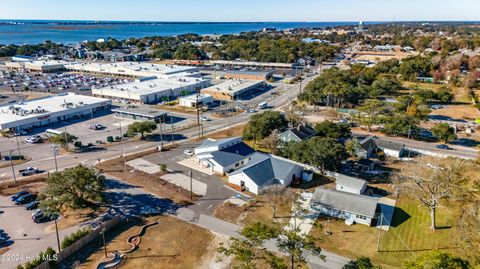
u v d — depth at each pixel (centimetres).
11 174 6806
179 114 11550
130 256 4416
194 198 5928
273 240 4750
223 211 5528
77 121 10644
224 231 4988
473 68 17175
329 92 12056
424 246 4628
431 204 5006
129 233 4909
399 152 7700
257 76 17388
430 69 17462
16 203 5684
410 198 5916
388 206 5662
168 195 6025
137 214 5419
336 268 4206
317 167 7031
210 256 4438
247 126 8969
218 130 9831
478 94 13400
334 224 5162
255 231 3928
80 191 5409
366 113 10688
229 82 15662
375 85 13550
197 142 8812
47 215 4859
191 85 15162
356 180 6028
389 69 18050
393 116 9488
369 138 8112
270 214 5431
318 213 5456
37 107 10950
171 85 14875
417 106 10562
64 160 7569
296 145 7138
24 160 7531
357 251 4538
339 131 8444
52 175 5419
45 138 8956
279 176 6356
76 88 15512
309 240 4194
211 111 11931
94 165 7288
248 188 6219
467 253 3972
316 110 11825
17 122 9350
